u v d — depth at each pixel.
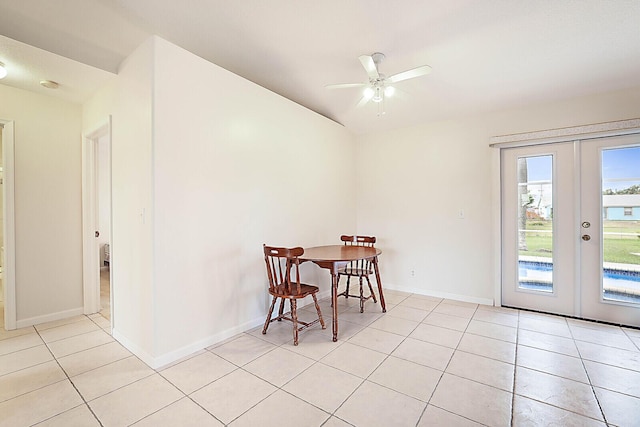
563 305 3.22
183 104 2.29
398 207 4.25
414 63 2.65
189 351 2.34
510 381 1.99
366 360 2.27
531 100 3.24
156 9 2.02
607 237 3.02
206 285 2.47
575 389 1.90
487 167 3.59
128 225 2.42
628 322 2.92
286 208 3.28
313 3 1.97
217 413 1.68
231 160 2.68
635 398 1.81
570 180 3.18
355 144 4.62
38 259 2.97
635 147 2.90
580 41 2.28
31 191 2.94
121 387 1.91
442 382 1.98
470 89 3.08
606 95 2.98
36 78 2.63
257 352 2.38
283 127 3.24
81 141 3.25
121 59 2.52
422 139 4.05
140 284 2.27
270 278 2.71
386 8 2.00
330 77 3.02
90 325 2.94
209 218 2.49
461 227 3.76
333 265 2.69
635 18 2.02
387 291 4.22
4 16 2.02
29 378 2.01
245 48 2.51
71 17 2.08
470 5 1.94
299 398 1.81
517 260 3.48
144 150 2.20
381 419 1.64
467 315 3.24
